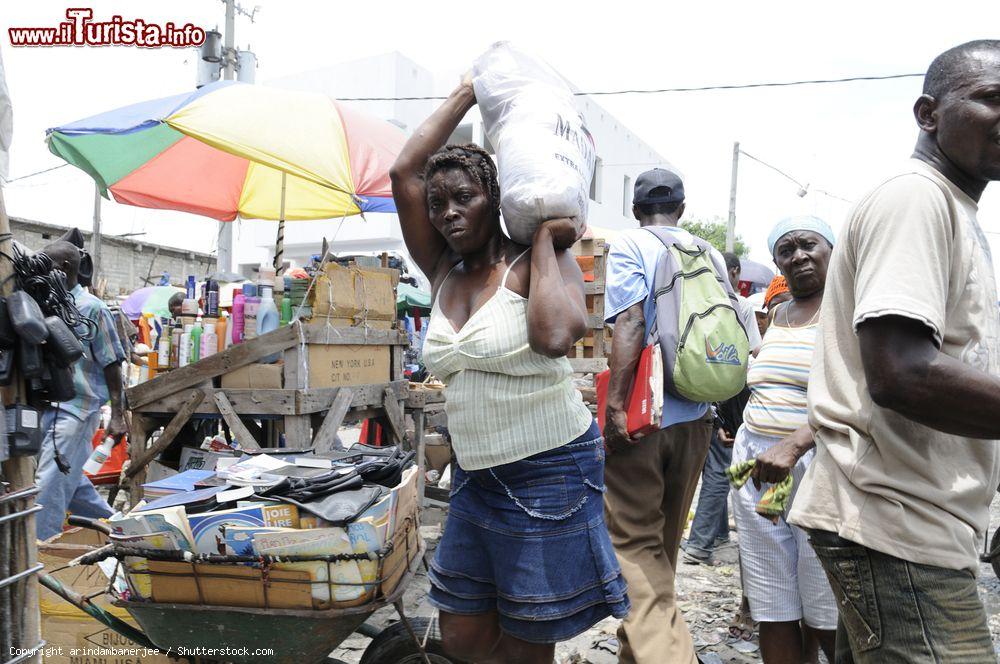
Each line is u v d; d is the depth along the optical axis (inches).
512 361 70.4
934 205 55.2
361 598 82.7
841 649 71.6
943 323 53.2
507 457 71.4
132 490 167.3
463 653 78.7
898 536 57.4
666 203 116.2
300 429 155.2
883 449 58.7
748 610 137.6
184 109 182.2
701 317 101.7
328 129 199.0
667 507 110.7
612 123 864.3
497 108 76.5
